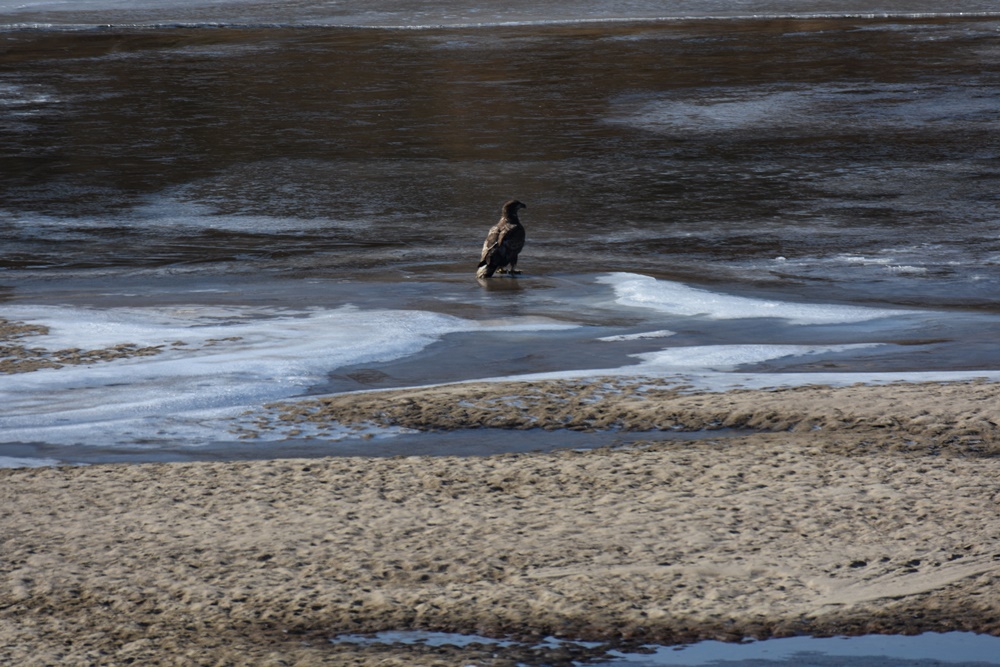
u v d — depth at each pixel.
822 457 19.45
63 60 103.81
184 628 13.95
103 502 17.98
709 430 21.39
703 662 13.05
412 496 17.98
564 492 18.06
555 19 127.75
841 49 103.62
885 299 36.91
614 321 32.03
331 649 13.41
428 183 59.72
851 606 14.17
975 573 14.87
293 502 17.83
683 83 88.56
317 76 93.81
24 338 29.77
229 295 36.78
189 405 23.84
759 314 32.97
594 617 14.05
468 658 13.17
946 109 77.06
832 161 63.31
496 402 23.17
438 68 96.69
